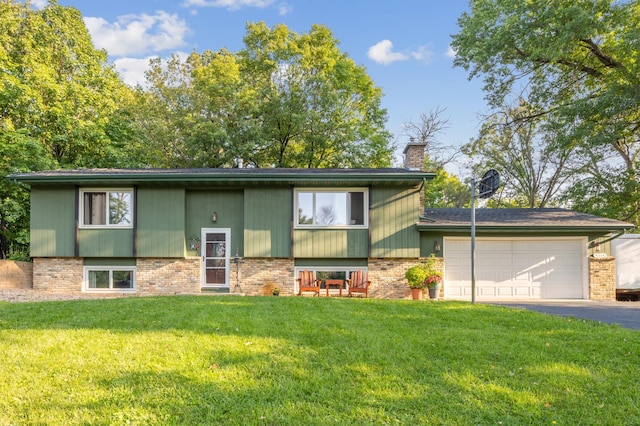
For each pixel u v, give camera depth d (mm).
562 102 18547
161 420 3385
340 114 24375
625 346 5680
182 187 13328
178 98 24000
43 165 18250
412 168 15156
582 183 19828
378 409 3672
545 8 15328
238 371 4469
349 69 25469
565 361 5074
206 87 22734
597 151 18516
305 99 23234
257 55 24516
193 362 4676
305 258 13461
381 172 13312
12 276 13570
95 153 21297
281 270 13320
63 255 13141
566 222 13383
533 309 10125
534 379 4477
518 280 13703
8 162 17812
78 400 3697
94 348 5094
